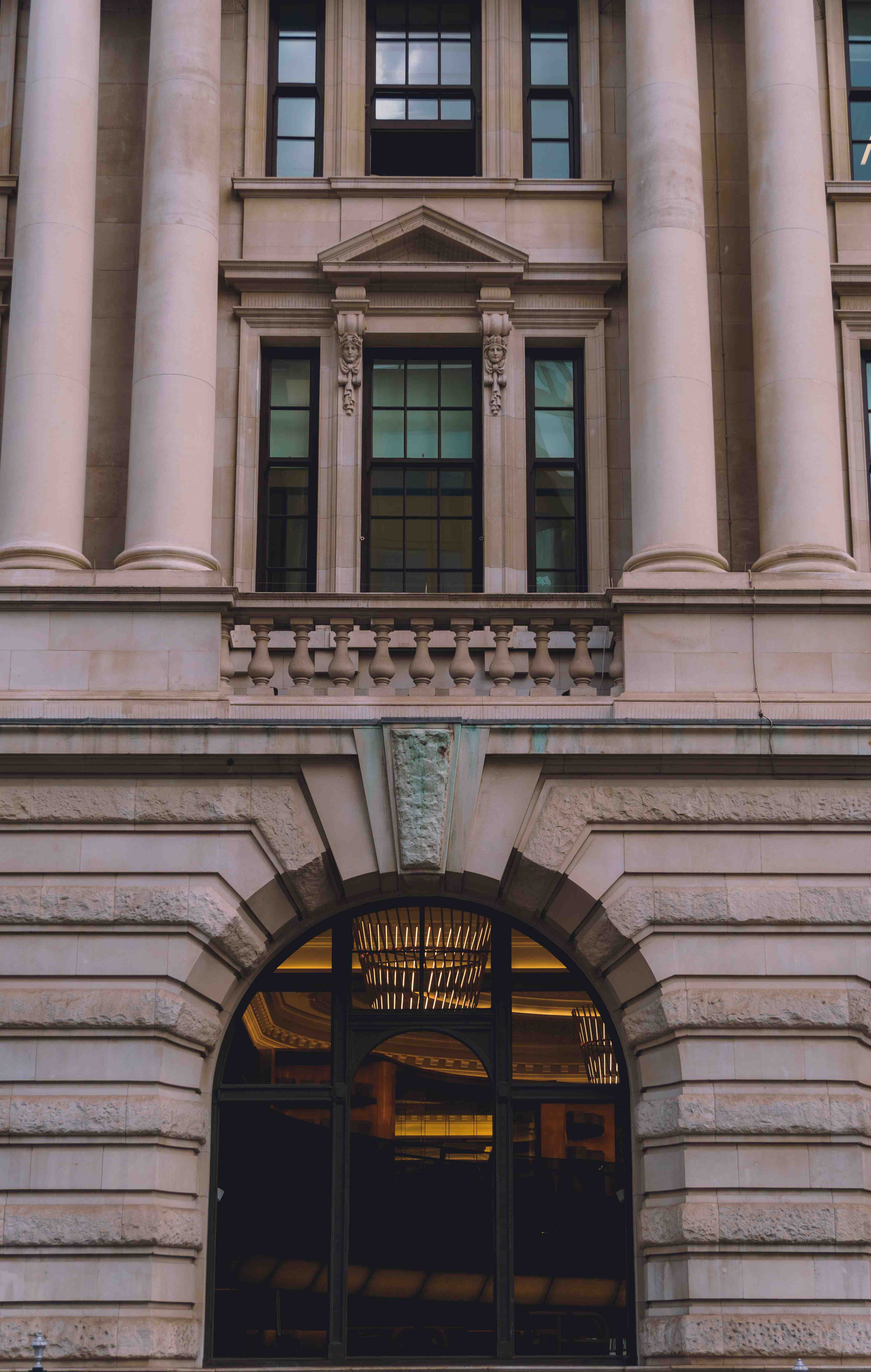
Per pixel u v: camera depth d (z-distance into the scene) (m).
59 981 17.47
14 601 18.30
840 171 21.95
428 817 17.75
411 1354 17.89
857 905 17.64
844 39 22.48
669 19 20.38
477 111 22.27
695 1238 16.75
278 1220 18.22
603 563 20.53
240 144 21.86
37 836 17.77
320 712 18.11
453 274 21.02
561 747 17.75
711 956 17.64
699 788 17.92
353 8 22.25
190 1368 16.61
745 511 20.47
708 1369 16.27
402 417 21.38
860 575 18.64
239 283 21.11
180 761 17.80
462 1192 18.41
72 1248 16.62
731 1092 17.23
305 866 17.78
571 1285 18.08
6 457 19.14
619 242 21.52
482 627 18.94
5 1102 16.98
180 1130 17.30
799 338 19.47
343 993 18.78
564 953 18.91
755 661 18.33
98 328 20.83
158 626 18.33
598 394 21.05
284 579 20.83
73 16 20.33
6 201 21.64
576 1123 18.53
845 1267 16.73
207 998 17.86
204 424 19.33
